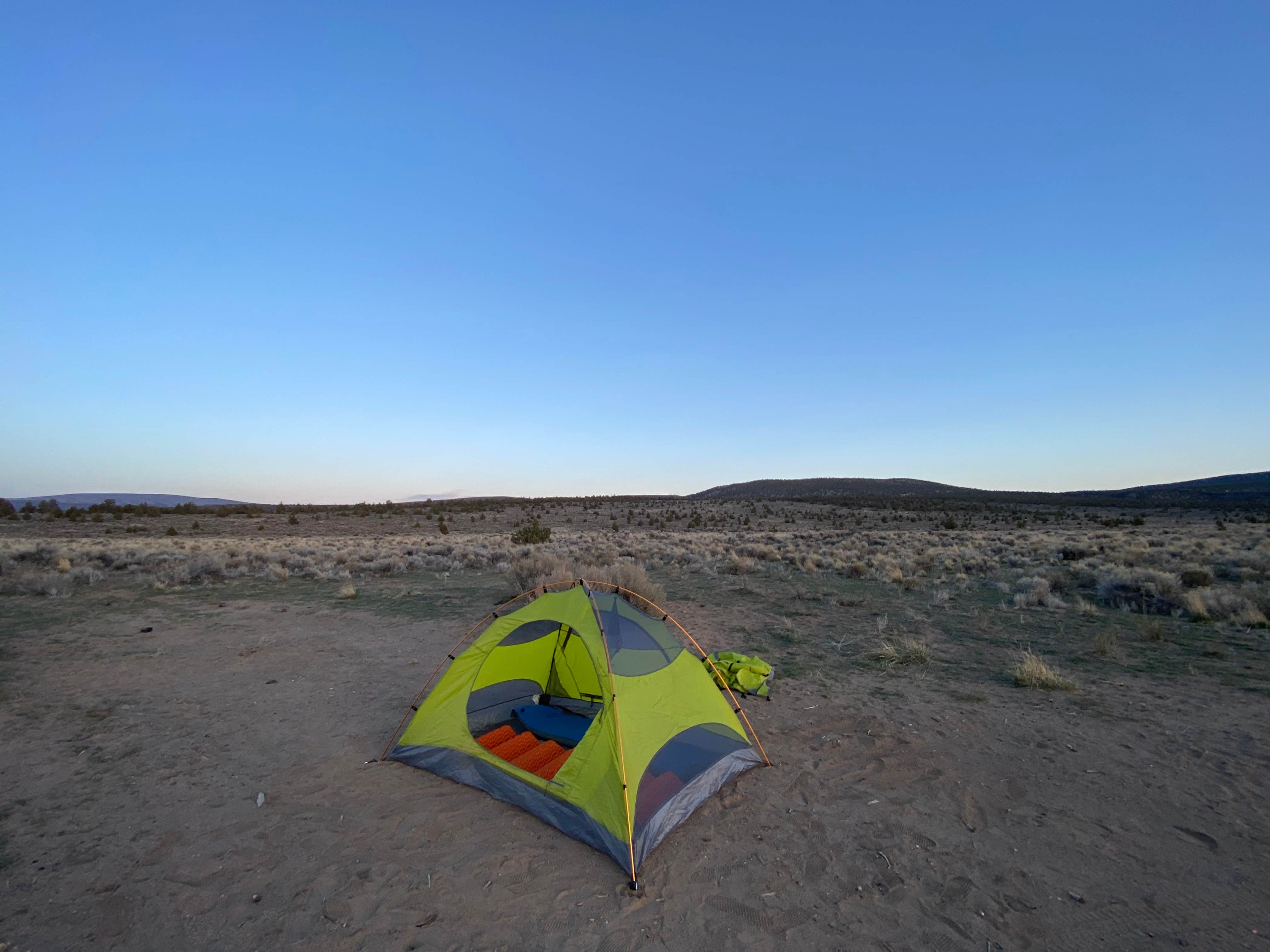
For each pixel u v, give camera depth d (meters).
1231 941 4.00
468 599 17.94
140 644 12.43
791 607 16.30
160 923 4.30
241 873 4.89
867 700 8.92
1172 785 6.16
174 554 29.86
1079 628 13.27
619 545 39.59
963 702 8.77
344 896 4.59
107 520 64.62
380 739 7.67
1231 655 10.74
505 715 8.02
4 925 4.25
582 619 6.86
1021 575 21.92
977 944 4.04
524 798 5.91
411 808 5.94
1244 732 7.39
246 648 12.27
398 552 32.84
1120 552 26.81
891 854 5.08
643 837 5.11
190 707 8.82
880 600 17.31
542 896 4.60
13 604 16.75
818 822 5.61
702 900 4.53
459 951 4.04
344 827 5.59
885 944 4.05
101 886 4.71
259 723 8.21
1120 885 4.61
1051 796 6.01
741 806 5.93
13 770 6.72
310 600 17.95
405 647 12.39
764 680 9.28
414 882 4.77
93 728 7.98
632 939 4.13
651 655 6.73
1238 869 4.77
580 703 8.02
